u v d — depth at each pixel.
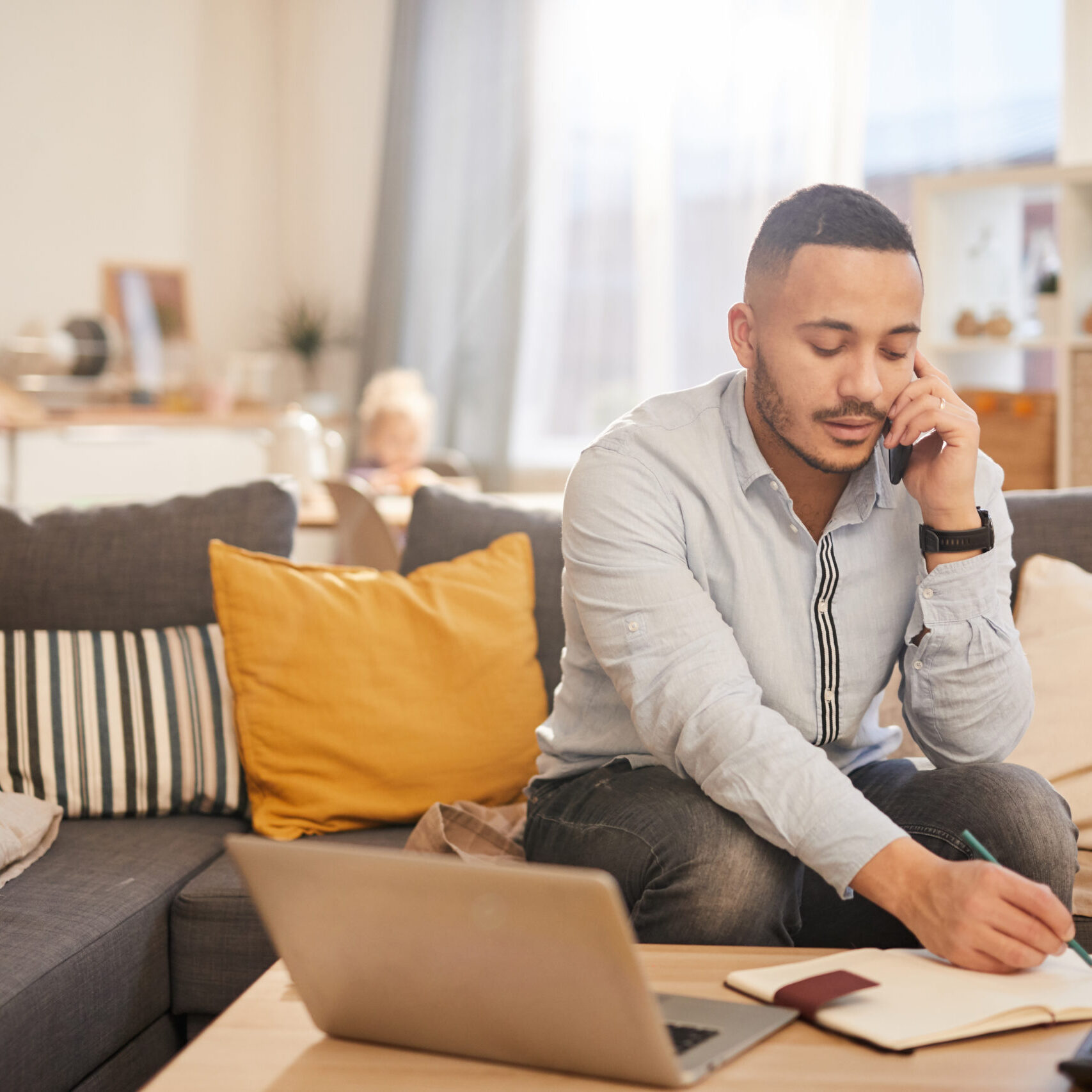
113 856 1.67
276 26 6.27
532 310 5.59
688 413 1.42
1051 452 3.49
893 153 4.90
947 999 0.95
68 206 5.52
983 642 1.34
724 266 5.18
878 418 1.27
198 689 1.94
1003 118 4.71
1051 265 3.70
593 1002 0.81
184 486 5.25
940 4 4.77
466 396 5.73
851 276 1.22
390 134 5.80
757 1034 0.90
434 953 0.85
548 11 5.46
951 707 1.37
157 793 1.88
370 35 6.05
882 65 4.89
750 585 1.38
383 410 4.37
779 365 1.27
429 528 2.06
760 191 5.07
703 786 1.25
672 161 5.25
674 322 5.30
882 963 1.04
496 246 5.62
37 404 5.04
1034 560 1.87
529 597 1.95
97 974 1.41
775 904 1.26
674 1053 0.84
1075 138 4.19
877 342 1.24
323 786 1.79
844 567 1.38
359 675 1.81
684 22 5.18
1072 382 3.46
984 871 1.02
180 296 5.84
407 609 1.86
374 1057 0.91
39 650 1.93
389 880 0.83
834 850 1.12
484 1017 0.86
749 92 5.06
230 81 6.12
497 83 5.58
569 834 1.36
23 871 1.61
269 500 2.09
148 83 5.79
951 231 3.72
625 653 1.32
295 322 6.14
